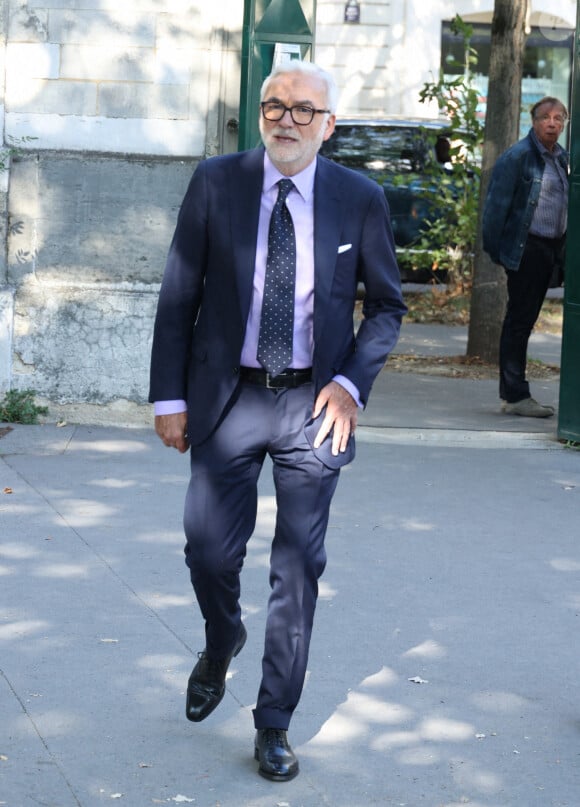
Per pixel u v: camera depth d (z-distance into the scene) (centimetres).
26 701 471
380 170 1750
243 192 424
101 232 915
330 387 424
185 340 436
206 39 908
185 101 911
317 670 513
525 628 568
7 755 429
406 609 586
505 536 703
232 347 424
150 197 915
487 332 1259
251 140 905
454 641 550
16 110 909
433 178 1614
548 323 1546
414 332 1461
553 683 510
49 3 903
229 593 439
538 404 1011
